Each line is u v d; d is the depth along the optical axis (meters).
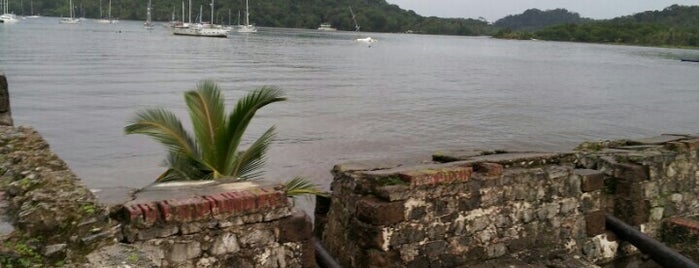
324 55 107.38
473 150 7.57
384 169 6.28
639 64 114.62
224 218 4.64
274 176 19.98
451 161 6.95
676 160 7.87
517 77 76.62
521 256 6.51
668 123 38.53
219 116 7.30
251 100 7.13
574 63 113.81
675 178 7.85
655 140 8.51
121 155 22.77
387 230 5.70
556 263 6.55
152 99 39.72
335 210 6.45
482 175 6.30
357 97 46.56
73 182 4.52
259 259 4.80
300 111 37.09
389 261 5.72
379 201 5.77
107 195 4.81
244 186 5.09
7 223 4.04
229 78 56.78
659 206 7.68
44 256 3.80
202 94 7.38
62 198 4.22
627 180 7.43
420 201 5.86
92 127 28.38
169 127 7.37
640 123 38.12
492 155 7.04
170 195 4.77
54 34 132.62
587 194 7.04
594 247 7.09
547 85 66.06
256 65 75.38
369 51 133.75
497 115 39.62
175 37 150.38
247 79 56.50
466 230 6.15
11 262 3.66
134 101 38.34
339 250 6.29
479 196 6.21
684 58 145.62
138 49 98.44
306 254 5.02
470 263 6.18
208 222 4.57
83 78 50.75
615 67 103.62
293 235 4.95
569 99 51.81
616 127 36.28
